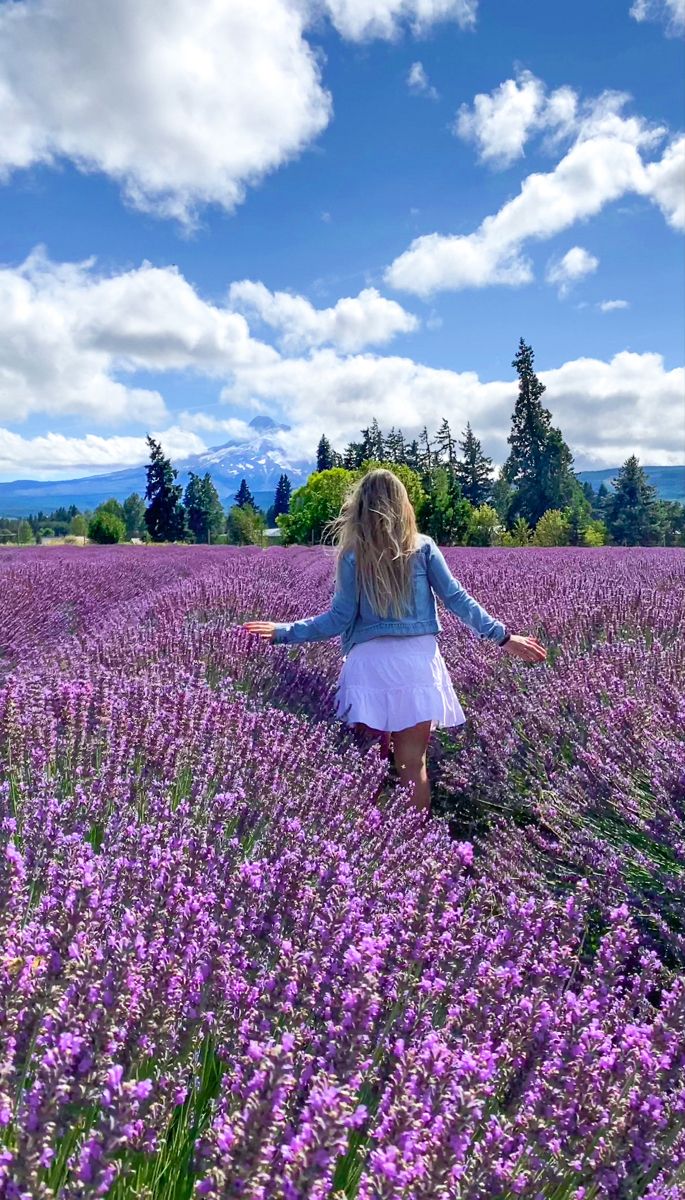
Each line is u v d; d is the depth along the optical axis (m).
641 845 2.65
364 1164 1.11
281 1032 1.31
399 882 2.11
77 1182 0.93
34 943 1.26
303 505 61.12
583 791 2.86
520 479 76.25
